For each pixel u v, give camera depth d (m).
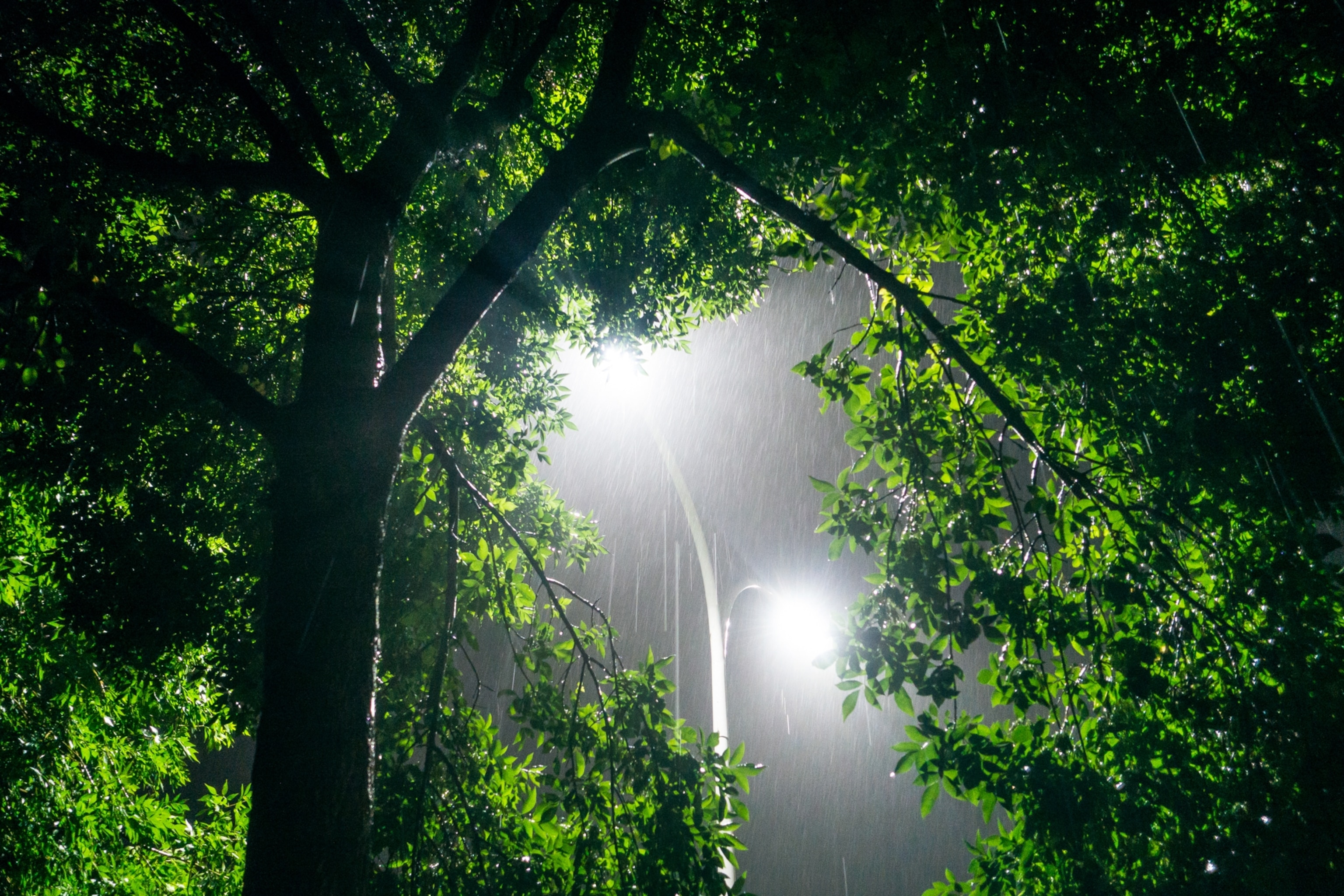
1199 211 5.66
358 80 7.33
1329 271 4.78
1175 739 5.24
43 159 6.19
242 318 7.19
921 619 5.17
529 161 8.42
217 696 7.07
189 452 6.90
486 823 5.97
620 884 5.75
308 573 4.08
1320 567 4.82
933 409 5.89
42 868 9.27
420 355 4.58
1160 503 5.21
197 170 4.73
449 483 6.57
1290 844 4.40
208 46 4.85
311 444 4.27
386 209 4.80
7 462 6.45
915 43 4.53
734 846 5.84
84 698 9.70
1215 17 5.21
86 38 6.53
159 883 9.96
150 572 6.50
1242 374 5.01
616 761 6.11
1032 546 5.52
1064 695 5.67
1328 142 4.77
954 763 4.94
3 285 4.12
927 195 5.62
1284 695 4.74
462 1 7.75
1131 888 4.79
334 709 3.94
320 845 3.76
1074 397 5.57
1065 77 4.71
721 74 5.94
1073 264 5.65
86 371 6.14
